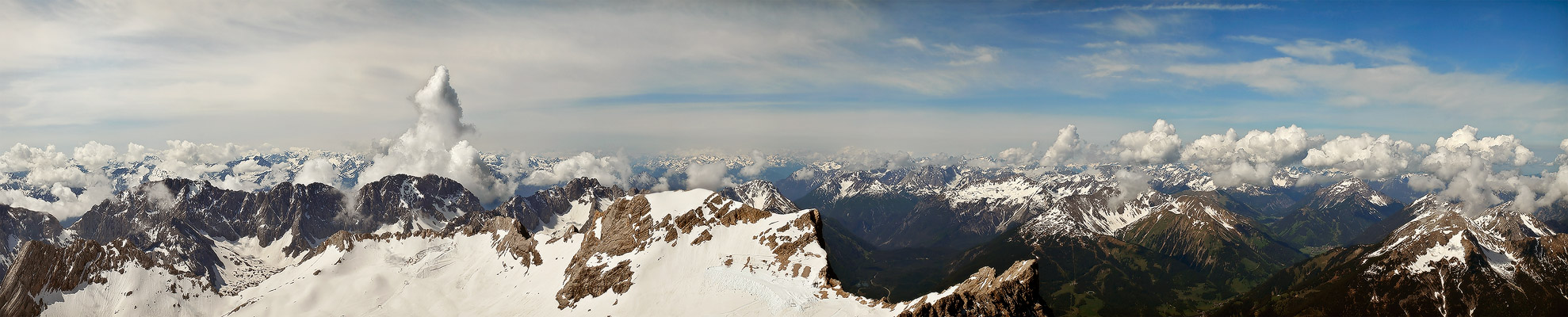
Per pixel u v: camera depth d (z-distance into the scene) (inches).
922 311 6117.1
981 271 7268.7
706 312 7500.0
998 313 6274.6
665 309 7839.6
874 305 6968.5
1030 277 6712.6
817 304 7249.0
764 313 7234.3
